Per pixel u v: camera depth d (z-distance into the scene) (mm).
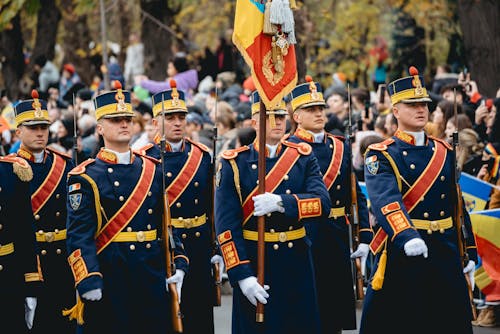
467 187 24422
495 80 32938
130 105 18578
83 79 51562
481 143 25859
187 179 21656
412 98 19203
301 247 18578
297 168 18703
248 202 18500
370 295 19344
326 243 21938
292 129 23766
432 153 19297
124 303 18000
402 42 43531
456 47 41000
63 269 21484
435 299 19047
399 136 19422
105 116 18359
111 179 18234
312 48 43906
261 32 18188
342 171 22250
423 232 19062
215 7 53406
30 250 19109
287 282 18328
